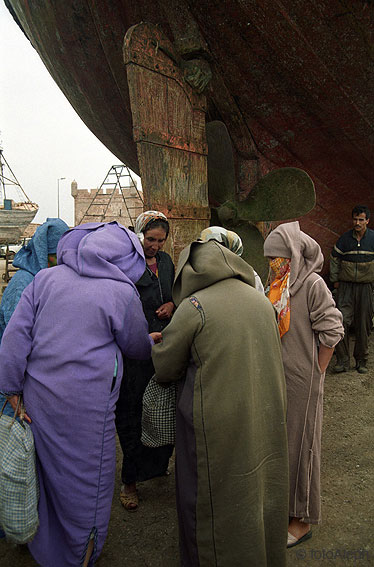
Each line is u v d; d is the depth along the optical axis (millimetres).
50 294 1704
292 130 4914
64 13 4492
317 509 2049
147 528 2277
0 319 2131
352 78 4152
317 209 5824
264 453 1651
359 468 2777
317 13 3643
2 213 22359
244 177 5203
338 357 4578
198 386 1571
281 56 4102
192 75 3801
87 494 1685
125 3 4121
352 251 4387
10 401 1726
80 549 1696
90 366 1675
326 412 3611
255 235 4680
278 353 1707
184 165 3852
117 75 4742
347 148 5004
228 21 3846
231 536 1552
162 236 2512
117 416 2346
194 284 1678
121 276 1812
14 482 1577
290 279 2045
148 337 1941
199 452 1555
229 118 4797
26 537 1598
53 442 1648
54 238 2225
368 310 4426
